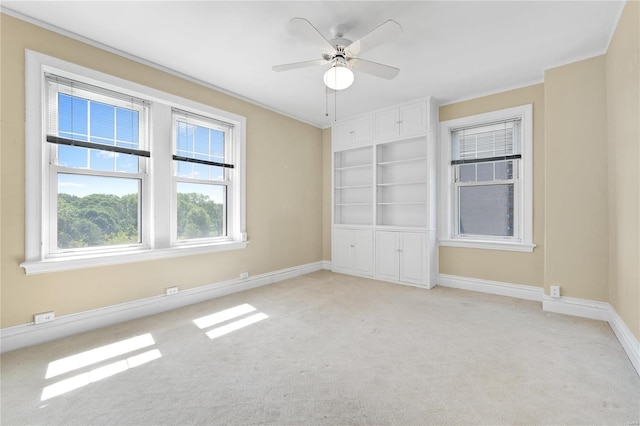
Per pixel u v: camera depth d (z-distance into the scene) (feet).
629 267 7.13
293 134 15.49
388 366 6.59
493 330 8.52
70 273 8.29
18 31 7.43
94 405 5.28
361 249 15.42
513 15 7.47
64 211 8.41
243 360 6.88
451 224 13.53
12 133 7.37
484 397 5.48
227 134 12.59
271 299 11.52
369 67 8.20
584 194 9.46
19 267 7.46
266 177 13.96
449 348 7.43
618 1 6.98
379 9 7.22
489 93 12.32
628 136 7.08
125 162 9.62
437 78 11.10
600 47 9.00
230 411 5.14
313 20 7.64
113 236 9.37
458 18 7.57
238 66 10.12
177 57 9.52
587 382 5.93
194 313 9.98
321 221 17.37
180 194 11.04
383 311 10.16
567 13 7.40
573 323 8.97
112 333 8.34
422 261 13.33
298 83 11.51
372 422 4.87
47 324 7.85
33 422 4.85
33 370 6.41
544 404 5.27
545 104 10.14
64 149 8.39
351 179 16.79
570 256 9.71
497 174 12.51
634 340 6.70
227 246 12.05
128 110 9.69
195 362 6.78
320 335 8.23
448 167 13.43
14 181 7.39
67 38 8.15
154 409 5.19
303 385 5.90
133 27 7.96
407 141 14.66
